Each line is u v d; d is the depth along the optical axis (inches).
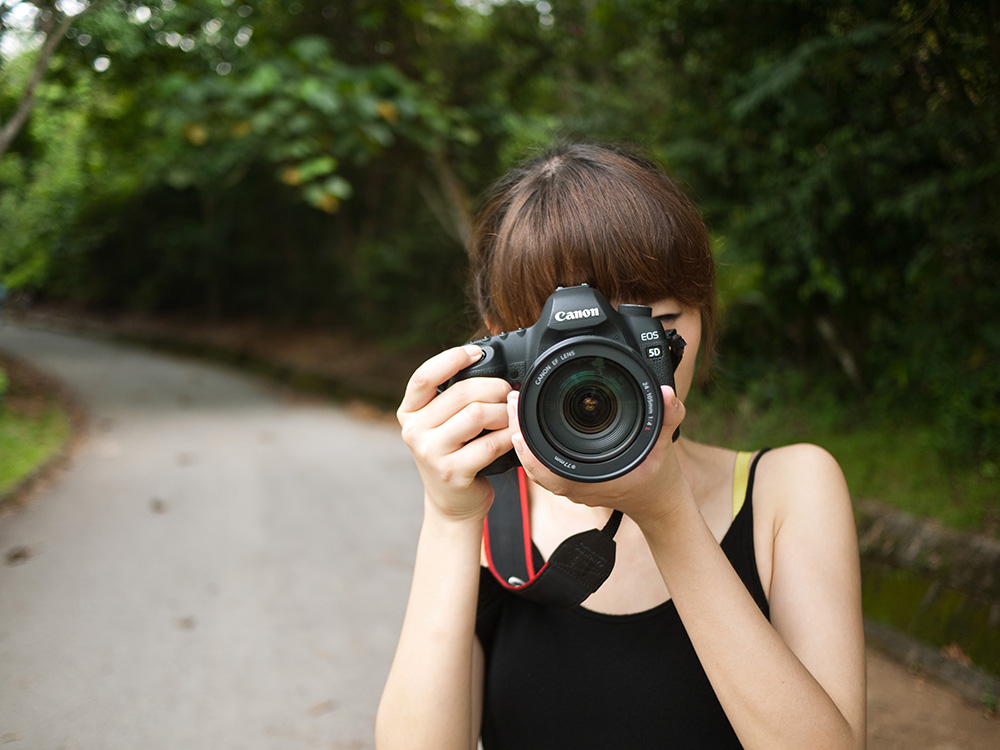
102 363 614.5
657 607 41.5
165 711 121.6
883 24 147.9
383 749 37.4
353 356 525.7
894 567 141.9
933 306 181.9
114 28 249.6
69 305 946.1
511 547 43.4
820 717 32.6
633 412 33.8
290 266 670.5
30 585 171.2
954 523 140.3
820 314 218.4
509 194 44.6
